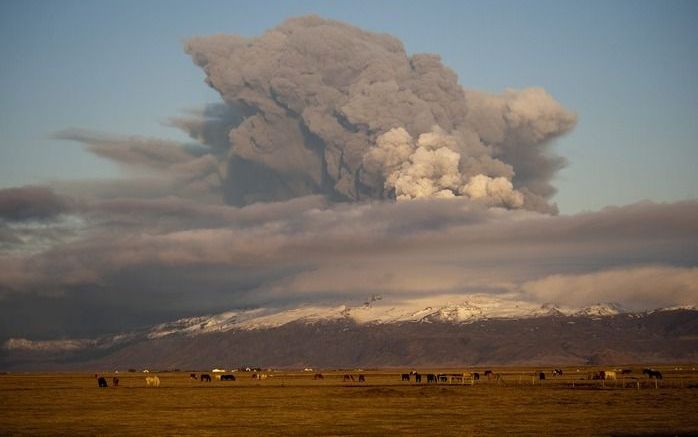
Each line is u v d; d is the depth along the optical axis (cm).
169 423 10838
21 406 14100
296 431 9800
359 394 16850
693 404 12694
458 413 11825
